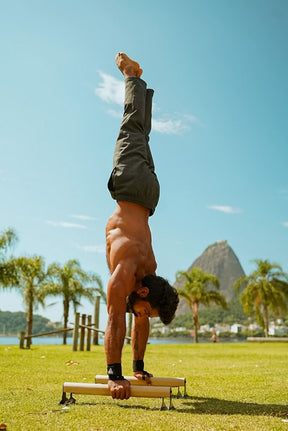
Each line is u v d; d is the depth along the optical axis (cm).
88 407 358
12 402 379
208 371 683
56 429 279
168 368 739
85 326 1453
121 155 482
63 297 3219
